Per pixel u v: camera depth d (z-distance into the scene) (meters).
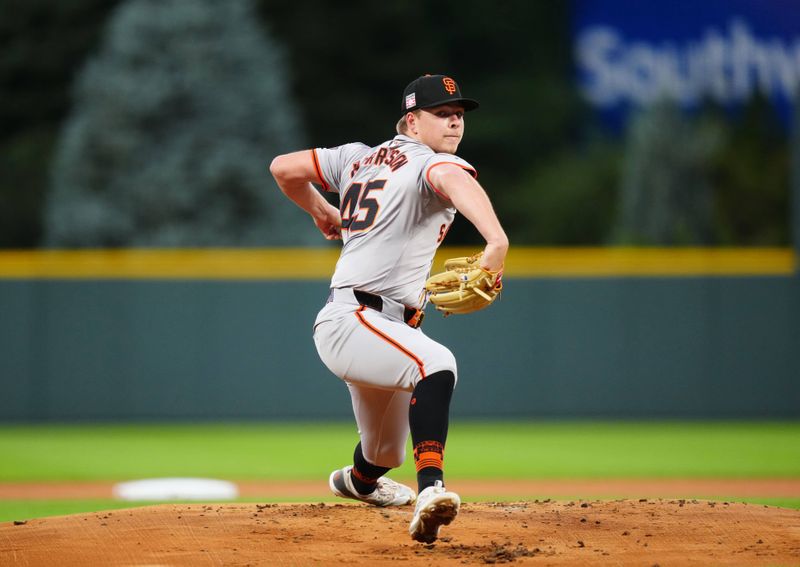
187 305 48.06
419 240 14.78
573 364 48.91
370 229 14.74
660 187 78.25
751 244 86.31
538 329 48.88
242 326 48.16
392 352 14.38
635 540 15.18
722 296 48.94
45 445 41.62
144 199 74.25
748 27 96.25
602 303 48.97
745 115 94.25
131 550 14.48
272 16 97.88
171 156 75.12
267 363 48.12
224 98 76.56
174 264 48.06
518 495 28.92
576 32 102.38
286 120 78.56
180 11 76.19
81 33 93.94
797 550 14.63
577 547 14.73
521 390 48.81
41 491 29.94
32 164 88.88
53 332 47.75
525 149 100.94
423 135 15.22
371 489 17.66
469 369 48.69
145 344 48.00
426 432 14.07
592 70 101.50
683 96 96.38
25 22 93.75
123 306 47.94
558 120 101.00
